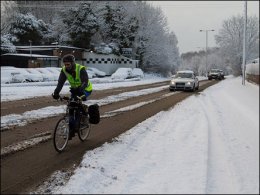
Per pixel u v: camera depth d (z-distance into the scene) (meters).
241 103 14.80
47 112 13.91
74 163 7.07
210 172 6.35
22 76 34.41
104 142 8.88
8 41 47.31
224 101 17.52
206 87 32.25
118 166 6.80
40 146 8.43
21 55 43.84
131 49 60.00
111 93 23.70
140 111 14.62
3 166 6.85
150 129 10.45
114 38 60.53
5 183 5.94
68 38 56.38
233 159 7.07
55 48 50.44
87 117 8.98
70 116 8.36
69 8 56.22
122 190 5.57
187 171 6.37
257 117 11.23
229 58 77.19
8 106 15.53
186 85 26.20
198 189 5.52
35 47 50.91
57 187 5.77
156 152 7.73
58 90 8.16
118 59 59.78
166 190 5.50
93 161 7.08
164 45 63.88
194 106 16.27
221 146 8.14
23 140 9.02
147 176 6.18
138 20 61.47
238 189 5.56
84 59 55.84
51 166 6.87
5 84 30.42
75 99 8.24
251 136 9.04
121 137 9.25
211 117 12.54
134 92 24.92
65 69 8.09
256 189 5.57
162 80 49.69
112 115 13.44
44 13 69.56
